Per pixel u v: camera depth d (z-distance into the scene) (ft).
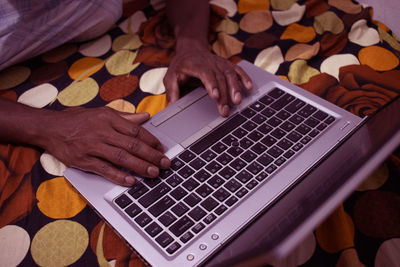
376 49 2.69
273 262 1.26
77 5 2.66
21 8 2.53
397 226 1.86
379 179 2.01
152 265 1.47
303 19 2.98
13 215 1.89
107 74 2.66
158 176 1.78
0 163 2.12
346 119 1.98
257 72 2.35
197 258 1.47
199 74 2.27
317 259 1.74
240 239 1.35
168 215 1.62
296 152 1.83
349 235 1.79
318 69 2.60
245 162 1.80
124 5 3.29
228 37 2.89
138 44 2.94
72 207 1.92
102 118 2.00
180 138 1.96
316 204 1.40
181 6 3.00
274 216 1.39
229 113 2.06
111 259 1.72
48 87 2.62
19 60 2.71
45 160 2.12
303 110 2.05
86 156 1.88
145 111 2.39
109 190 1.76
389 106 1.71
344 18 2.90
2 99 2.26
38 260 1.73
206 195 1.68
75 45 2.96
